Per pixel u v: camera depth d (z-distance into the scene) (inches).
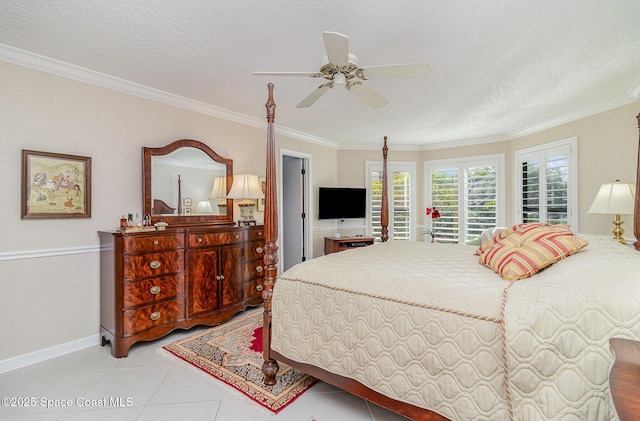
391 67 75.0
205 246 120.7
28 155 95.3
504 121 171.8
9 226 92.7
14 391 80.6
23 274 95.2
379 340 62.0
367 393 63.9
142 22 79.0
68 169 103.5
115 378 86.8
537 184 179.3
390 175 237.5
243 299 135.5
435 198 232.5
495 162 207.9
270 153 83.9
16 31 82.7
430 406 55.1
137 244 102.7
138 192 121.8
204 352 102.0
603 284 47.8
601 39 87.5
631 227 130.4
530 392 45.5
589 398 43.2
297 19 77.9
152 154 123.9
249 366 92.9
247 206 160.7
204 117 144.7
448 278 63.8
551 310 46.8
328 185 226.4
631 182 129.1
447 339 54.0
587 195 148.6
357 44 89.8
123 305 99.6
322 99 137.3
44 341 98.7
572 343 44.8
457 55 96.7
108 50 93.5
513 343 46.8
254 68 106.1
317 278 75.0
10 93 92.7
